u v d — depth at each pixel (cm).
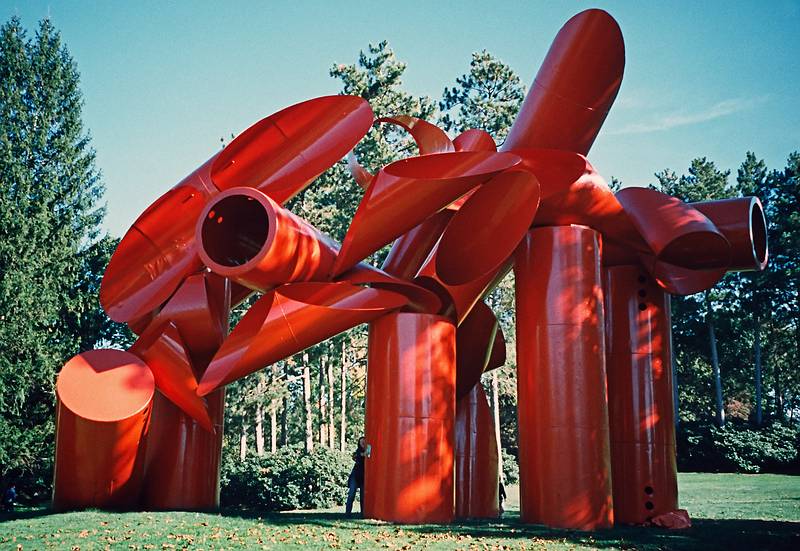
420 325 1241
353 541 998
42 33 3559
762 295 4881
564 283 1246
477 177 1105
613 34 1203
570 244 1259
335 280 1201
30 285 2970
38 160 3431
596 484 1191
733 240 1355
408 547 959
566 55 1231
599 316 1256
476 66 4153
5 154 3191
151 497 1398
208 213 1102
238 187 1131
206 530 1079
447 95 4206
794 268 4644
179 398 1353
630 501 1358
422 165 1110
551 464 1198
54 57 3534
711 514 1734
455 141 1338
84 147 3609
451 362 1261
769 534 1170
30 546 955
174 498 1389
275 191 1209
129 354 1345
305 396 3675
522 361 1265
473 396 1574
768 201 5253
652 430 1377
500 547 972
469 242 1203
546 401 1221
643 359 1403
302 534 1052
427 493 1195
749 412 5528
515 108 4059
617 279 1439
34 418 2989
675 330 5272
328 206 3772
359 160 3706
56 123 3522
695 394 5303
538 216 1269
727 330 5103
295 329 1159
